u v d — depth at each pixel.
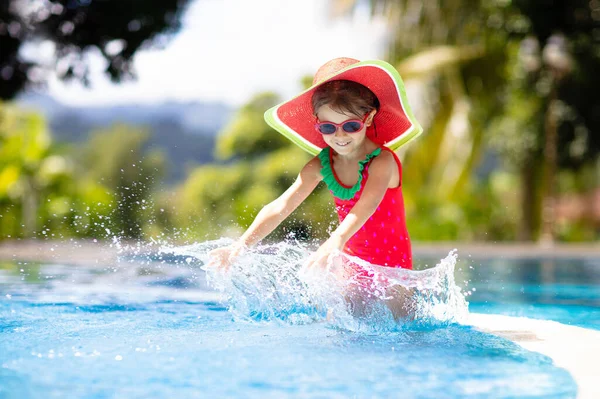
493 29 12.79
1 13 7.87
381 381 1.58
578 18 11.73
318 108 2.74
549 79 13.38
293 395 1.46
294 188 2.99
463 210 16.98
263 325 2.51
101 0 7.77
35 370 1.69
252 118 28.86
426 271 2.66
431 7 13.06
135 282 4.50
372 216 2.86
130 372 1.67
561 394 1.48
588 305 3.68
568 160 14.48
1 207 14.72
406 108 2.86
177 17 8.01
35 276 5.02
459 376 1.64
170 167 37.16
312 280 2.50
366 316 2.51
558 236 16.19
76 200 16.20
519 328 2.51
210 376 1.62
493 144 15.63
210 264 2.74
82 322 2.56
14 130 15.88
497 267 6.75
